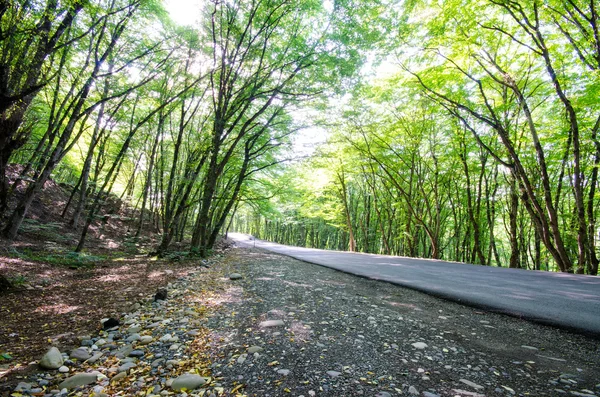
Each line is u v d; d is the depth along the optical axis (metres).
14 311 5.14
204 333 4.07
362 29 11.72
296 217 42.78
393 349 3.44
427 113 18.53
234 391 2.61
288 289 6.61
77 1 7.01
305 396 2.48
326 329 4.07
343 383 2.68
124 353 3.58
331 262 12.70
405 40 13.85
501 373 2.89
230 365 3.11
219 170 13.67
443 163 22.64
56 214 17.05
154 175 22.64
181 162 20.81
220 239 34.28
